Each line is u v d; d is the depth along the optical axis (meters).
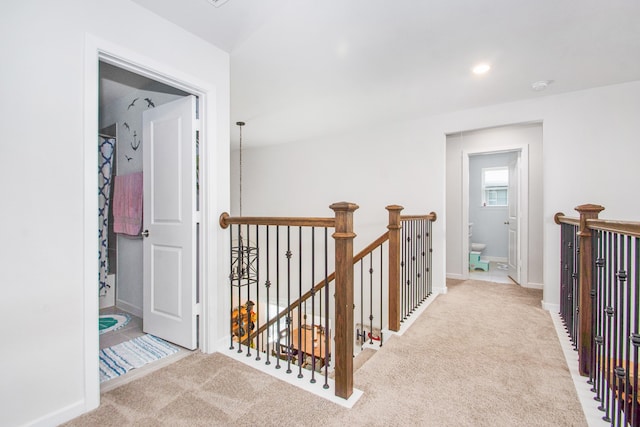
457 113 3.56
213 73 2.14
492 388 1.70
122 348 2.19
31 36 1.34
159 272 2.35
